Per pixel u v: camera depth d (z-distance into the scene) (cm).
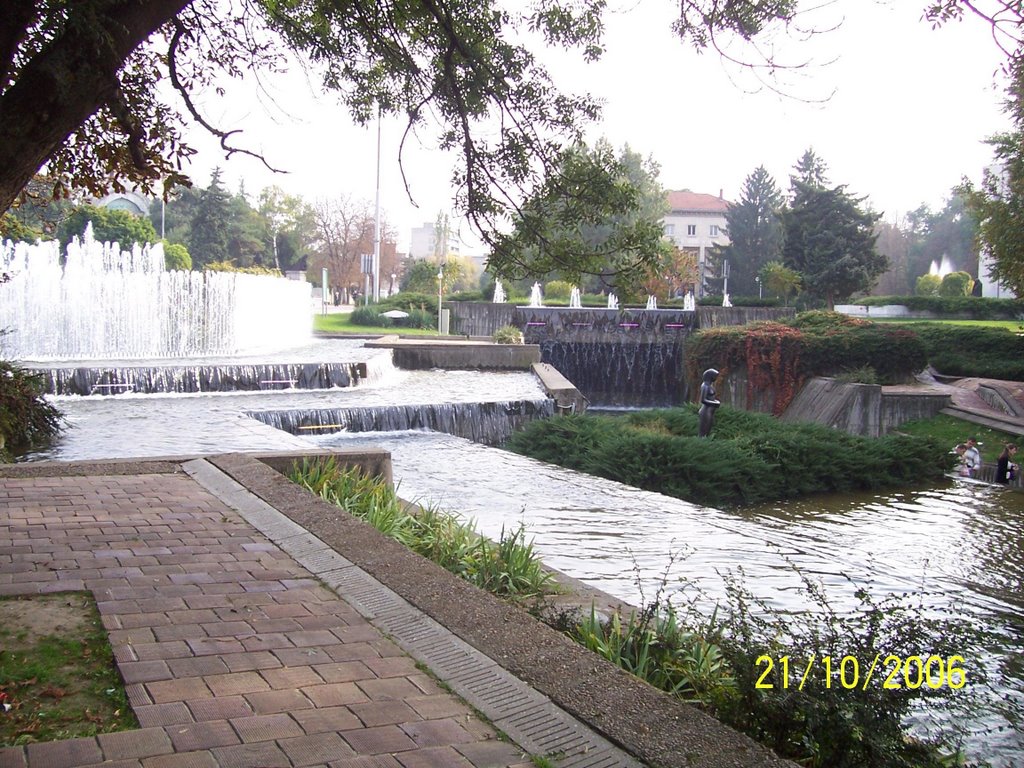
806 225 5753
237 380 2131
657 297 5644
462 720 373
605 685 404
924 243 9738
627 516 1215
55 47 439
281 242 8388
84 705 373
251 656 436
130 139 664
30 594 520
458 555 715
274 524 702
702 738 353
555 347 4150
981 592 1057
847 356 3222
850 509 1684
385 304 5347
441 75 862
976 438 2509
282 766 324
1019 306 5325
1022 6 509
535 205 830
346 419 1823
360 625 490
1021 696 690
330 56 878
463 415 1994
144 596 524
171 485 855
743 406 3375
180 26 651
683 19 705
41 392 1549
